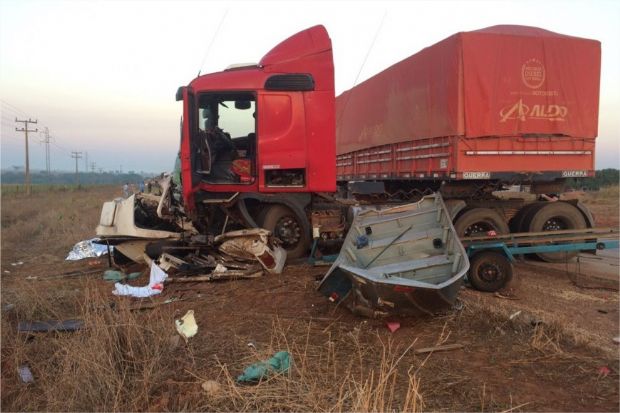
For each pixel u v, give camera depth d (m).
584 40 8.64
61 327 5.27
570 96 8.62
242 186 8.12
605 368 4.22
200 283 7.43
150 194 9.05
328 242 8.78
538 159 8.59
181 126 7.99
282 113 8.05
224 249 7.98
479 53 8.27
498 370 4.25
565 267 8.91
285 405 3.64
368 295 5.35
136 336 4.70
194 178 7.91
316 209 8.74
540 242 7.80
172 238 8.22
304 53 8.15
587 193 26.38
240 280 7.46
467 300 6.10
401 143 10.56
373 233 7.41
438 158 8.96
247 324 5.56
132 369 4.29
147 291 6.97
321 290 6.15
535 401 3.71
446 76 8.59
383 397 3.53
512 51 8.38
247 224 8.25
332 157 8.20
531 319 5.50
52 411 3.71
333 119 8.16
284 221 8.61
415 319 5.54
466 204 8.88
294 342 4.79
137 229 8.12
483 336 5.03
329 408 3.59
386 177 11.45
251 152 8.25
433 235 6.92
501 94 8.38
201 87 7.92
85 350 4.13
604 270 8.67
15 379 4.26
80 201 32.88
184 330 5.17
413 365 4.36
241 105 8.23
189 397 3.81
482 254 7.06
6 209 26.09
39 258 10.79
